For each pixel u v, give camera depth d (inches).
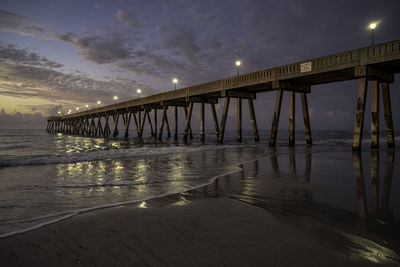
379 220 141.7
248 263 92.9
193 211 160.1
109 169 352.2
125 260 95.8
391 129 664.4
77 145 1094.4
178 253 101.7
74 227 130.8
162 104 1423.5
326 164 385.1
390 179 266.5
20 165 393.4
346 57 595.8
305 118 875.4
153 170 342.3
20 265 91.7
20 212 157.1
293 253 101.3
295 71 716.7
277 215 151.9
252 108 1118.4
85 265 92.1
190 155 549.0
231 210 162.2
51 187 235.5
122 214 153.0
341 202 179.9
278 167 361.7
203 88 1093.1
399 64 554.3
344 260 94.8
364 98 565.0
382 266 90.0
